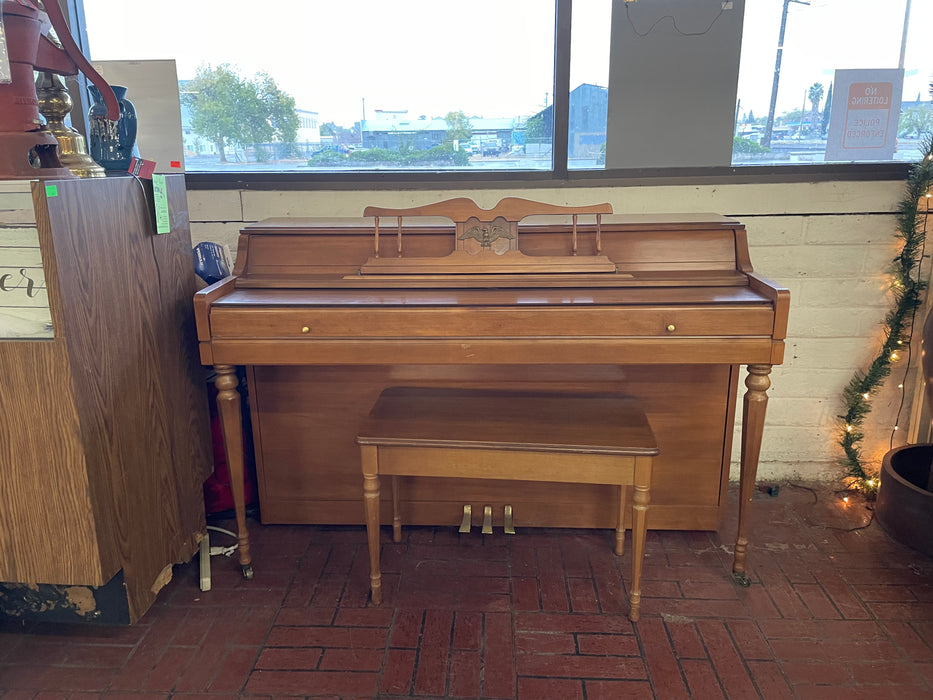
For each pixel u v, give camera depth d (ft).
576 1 7.47
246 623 6.08
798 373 8.27
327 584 6.63
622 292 6.04
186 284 6.61
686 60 7.57
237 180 8.00
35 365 4.76
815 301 8.04
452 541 7.34
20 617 5.73
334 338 5.85
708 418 6.94
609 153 7.86
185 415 6.61
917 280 7.86
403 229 6.54
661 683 5.34
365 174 7.95
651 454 5.50
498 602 6.32
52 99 5.40
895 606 6.25
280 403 7.17
